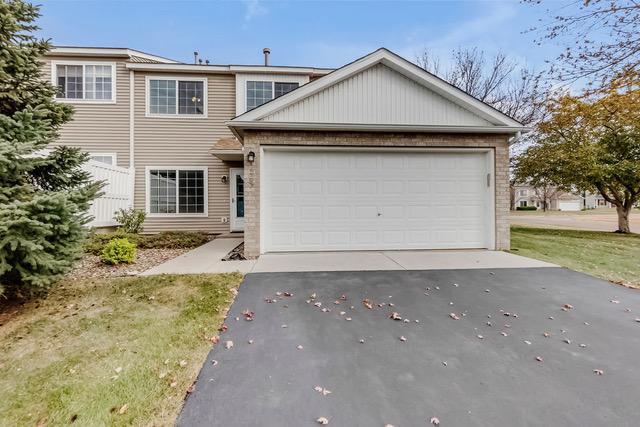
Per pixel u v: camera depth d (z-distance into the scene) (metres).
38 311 3.48
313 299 3.99
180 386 2.23
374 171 7.08
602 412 2.00
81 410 2.00
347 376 2.38
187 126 10.61
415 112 7.00
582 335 3.05
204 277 4.77
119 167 9.45
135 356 2.61
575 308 3.73
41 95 3.97
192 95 10.67
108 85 10.30
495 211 7.16
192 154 10.62
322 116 6.81
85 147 10.20
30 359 2.56
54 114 4.10
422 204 7.17
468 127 6.79
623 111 8.47
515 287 4.47
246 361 2.57
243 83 10.73
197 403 2.06
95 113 10.24
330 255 6.59
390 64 6.88
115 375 2.35
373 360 2.60
